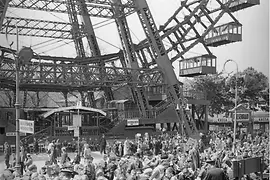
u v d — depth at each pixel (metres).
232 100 79.44
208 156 26.47
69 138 48.56
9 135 46.78
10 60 49.56
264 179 21.48
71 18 66.62
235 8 54.72
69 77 53.50
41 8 56.38
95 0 55.31
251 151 27.77
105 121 59.94
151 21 58.06
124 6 57.31
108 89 68.06
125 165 17.45
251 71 54.12
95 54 65.44
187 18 58.34
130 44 61.03
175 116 59.00
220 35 56.62
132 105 62.59
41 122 55.94
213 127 78.94
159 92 69.06
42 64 50.00
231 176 19.86
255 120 61.62
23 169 26.89
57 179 14.70
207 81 80.00
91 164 18.22
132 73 57.88
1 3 48.66
